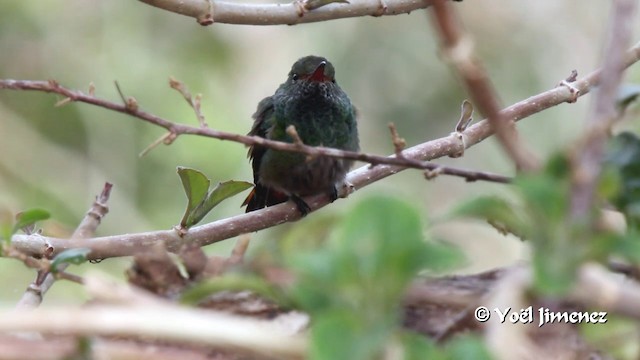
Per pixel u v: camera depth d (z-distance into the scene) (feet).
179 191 61.36
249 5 23.81
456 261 9.29
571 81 23.72
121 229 60.59
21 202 61.11
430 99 62.80
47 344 10.24
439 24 8.05
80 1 65.16
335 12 24.58
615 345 11.29
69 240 19.11
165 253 13.01
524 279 9.80
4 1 63.98
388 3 24.95
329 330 9.09
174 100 63.26
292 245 11.58
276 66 67.00
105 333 9.31
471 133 23.21
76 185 62.28
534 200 9.20
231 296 12.67
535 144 56.90
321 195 29.50
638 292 9.40
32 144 62.64
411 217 9.46
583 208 8.95
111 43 64.54
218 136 15.38
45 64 63.87
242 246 14.07
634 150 12.94
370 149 62.18
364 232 9.44
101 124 63.00
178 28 65.82
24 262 14.07
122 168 62.13
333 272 9.37
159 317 9.36
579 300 10.70
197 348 11.45
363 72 63.93
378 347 9.12
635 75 35.60
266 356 9.82
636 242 9.20
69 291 37.09
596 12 65.16
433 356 9.34
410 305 11.71
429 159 22.77
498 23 65.67
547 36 65.10
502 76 64.44
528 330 10.96
